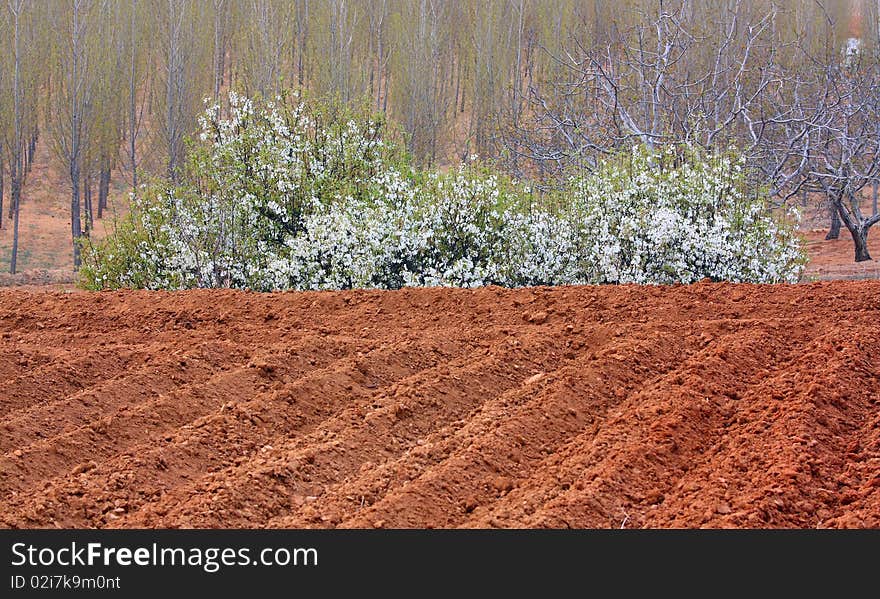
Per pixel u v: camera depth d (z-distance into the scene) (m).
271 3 119.69
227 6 130.75
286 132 42.78
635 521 15.69
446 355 24.02
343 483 17.33
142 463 17.30
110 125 108.81
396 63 115.06
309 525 15.62
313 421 20.25
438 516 15.92
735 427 19.42
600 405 21.00
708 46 75.88
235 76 137.00
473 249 38.59
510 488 17.19
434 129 106.06
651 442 18.36
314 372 22.55
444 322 26.73
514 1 124.38
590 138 57.19
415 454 18.17
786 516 15.46
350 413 20.17
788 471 16.61
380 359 23.06
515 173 59.28
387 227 37.44
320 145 44.03
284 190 41.97
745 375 22.44
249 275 40.28
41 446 17.67
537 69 118.44
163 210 41.66
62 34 101.38
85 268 42.25
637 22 86.06
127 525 15.42
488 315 27.17
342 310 27.94
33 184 125.94
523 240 38.44
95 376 22.11
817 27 100.69
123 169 129.12
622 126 59.06
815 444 17.94
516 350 23.83
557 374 22.38
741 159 39.50
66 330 26.52
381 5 131.75
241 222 41.75
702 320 25.94
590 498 16.06
